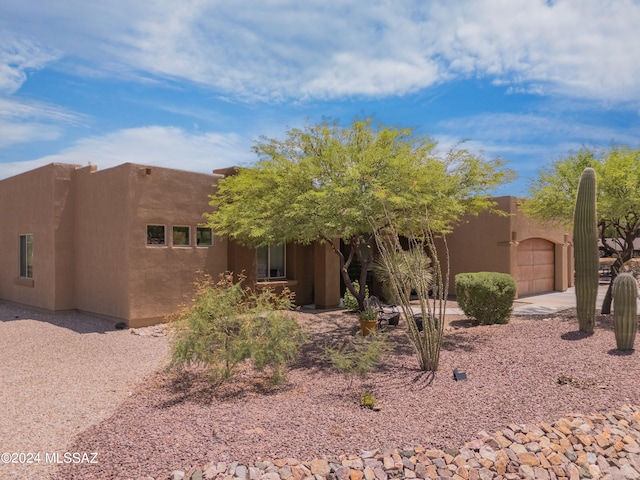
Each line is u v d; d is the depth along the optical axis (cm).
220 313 779
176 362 760
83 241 1473
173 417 612
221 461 486
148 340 1144
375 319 1159
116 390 770
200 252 1437
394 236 895
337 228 1064
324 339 1109
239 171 1440
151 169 1321
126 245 1285
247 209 1214
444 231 1389
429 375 782
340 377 788
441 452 509
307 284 1772
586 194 1127
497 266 1975
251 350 738
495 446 529
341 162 1070
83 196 1477
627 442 583
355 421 586
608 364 832
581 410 637
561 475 514
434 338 811
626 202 1316
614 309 946
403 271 924
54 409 682
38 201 1571
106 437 561
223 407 650
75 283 1513
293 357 783
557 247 2325
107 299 1366
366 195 1008
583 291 1118
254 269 1520
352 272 1972
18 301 1712
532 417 604
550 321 1295
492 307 1350
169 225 1364
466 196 1207
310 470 474
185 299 1391
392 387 723
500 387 712
